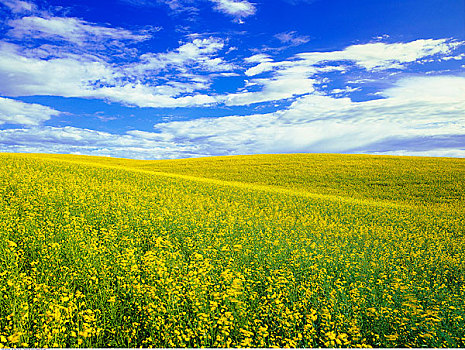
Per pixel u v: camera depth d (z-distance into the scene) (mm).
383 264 11578
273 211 21953
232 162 59219
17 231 9703
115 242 10234
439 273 11812
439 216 25016
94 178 24375
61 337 5113
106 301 6391
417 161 52344
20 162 26844
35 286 6316
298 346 5531
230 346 5383
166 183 27594
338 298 7375
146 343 5371
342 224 19734
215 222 14688
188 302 6523
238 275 7977
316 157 60906
